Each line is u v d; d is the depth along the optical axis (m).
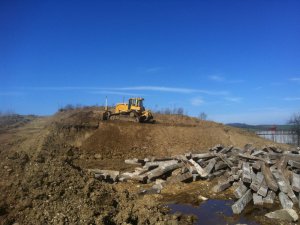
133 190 14.93
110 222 9.25
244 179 13.23
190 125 39.28
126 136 31.52
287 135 51.00
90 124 32.62
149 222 9.86
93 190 10.32
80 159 24.39
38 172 10.17
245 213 11.88
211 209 12.41
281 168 14.07
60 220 8.67
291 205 11.85
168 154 29.56
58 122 33.72
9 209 9.02
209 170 15.86
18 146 26.73
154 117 45.88
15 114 57.00
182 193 14.34
